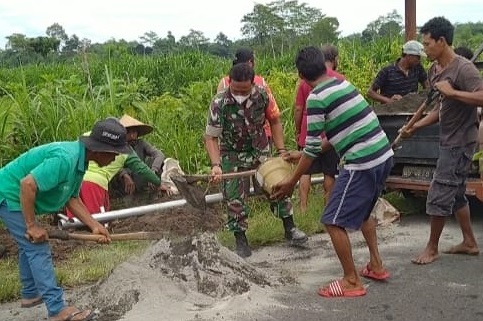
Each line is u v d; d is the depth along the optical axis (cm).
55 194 474
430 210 599
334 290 534
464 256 633
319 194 869
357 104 509
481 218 780
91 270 607
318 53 513
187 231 548
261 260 645
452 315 490
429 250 619
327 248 682
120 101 987
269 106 645
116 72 1589
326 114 510
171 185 764
